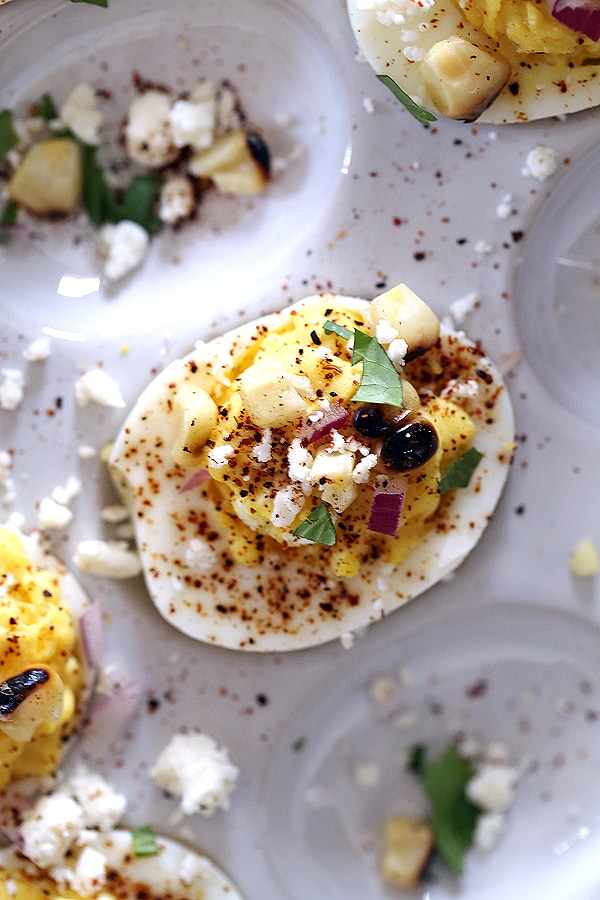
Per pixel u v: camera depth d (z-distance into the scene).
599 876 0.25
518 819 0.25
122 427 0.24
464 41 0.23
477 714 0.25
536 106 0.24
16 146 0.24
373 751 0.25
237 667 0.25
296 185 0.25
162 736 0.25
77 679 0.24
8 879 0.24
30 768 0.24
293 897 0.25
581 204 0.24
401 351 0.23
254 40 0.24
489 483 0.24
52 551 0.24
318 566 0.24
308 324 0.23
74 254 0.25
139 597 0.24
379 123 0.24
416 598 0.25
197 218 0.25
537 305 0.25
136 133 0.24
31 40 0.24
